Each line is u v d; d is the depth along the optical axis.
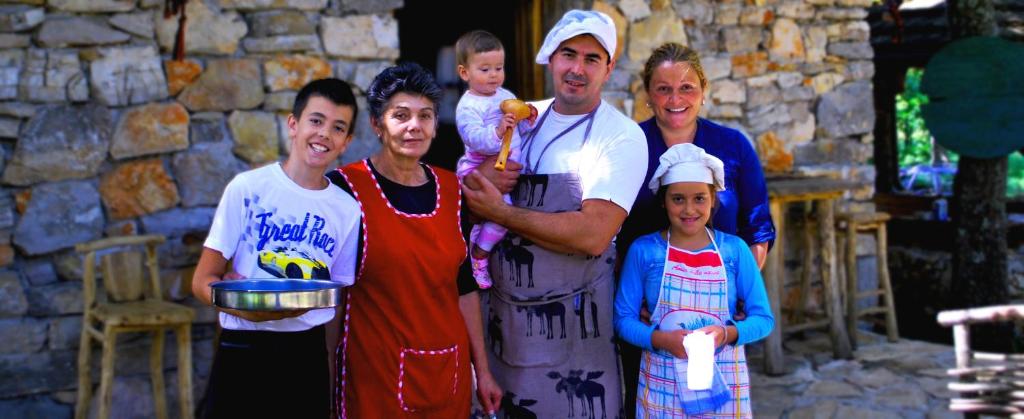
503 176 2.63
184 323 4.05
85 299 4.17
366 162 2.51
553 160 2.65
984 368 3.16
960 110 6.77
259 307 2.11
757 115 6.16
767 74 6.19
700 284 2.71
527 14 5.74
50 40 4.25
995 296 6.73
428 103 2.42
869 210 6.62
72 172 4.32
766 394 5.03
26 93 4.21
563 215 2.55
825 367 5.52
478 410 3.49
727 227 2.92
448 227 2.50
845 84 6.49
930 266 8.23
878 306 6.56
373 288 2.44
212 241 2.37
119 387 4.44
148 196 4.48
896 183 9.96
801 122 6.32
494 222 2.60
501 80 2.96
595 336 2.72
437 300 2.47
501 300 2.74
